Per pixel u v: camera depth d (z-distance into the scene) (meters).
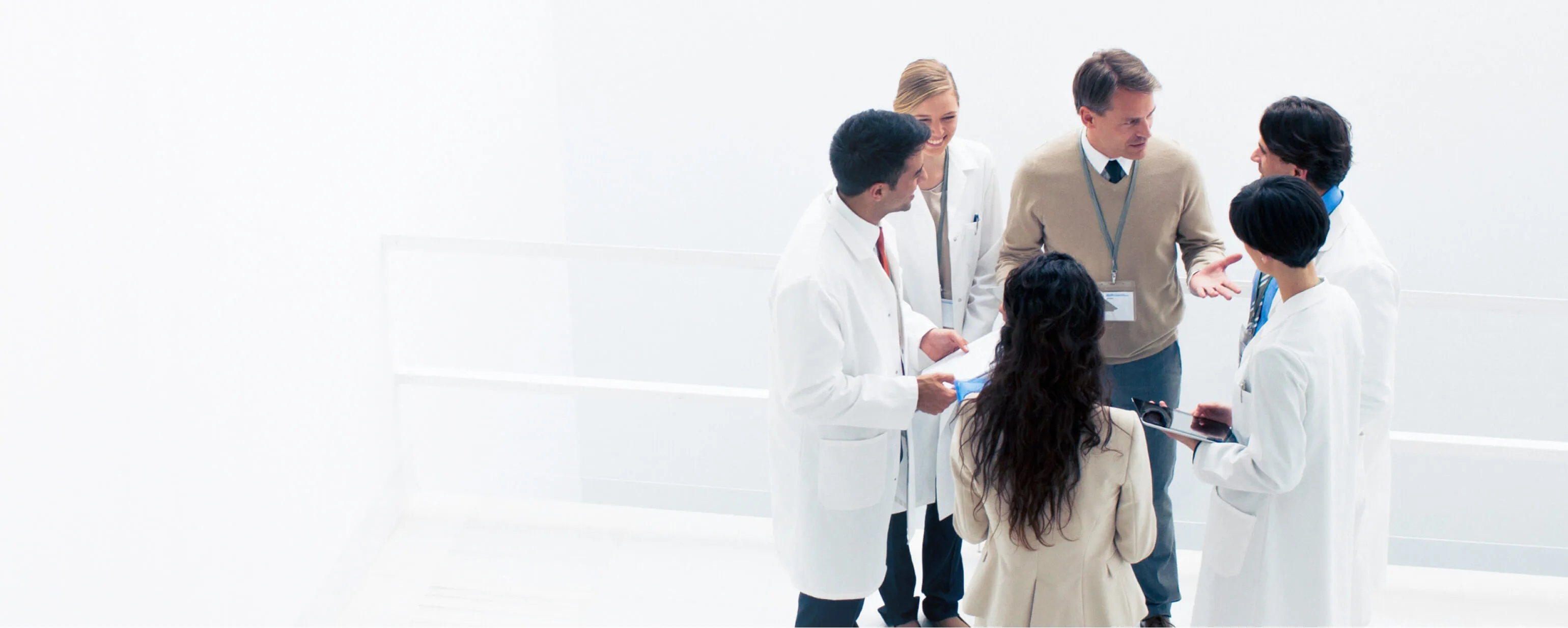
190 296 2.25
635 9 9.25
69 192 1.92
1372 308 1.96
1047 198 2.45
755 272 7.96
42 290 1.87
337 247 2.81
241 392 2.43
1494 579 2.79
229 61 2.34
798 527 2.21
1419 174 8.83
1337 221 2.02
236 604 2.45
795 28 9.34
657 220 8.77
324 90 2.72
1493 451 2.60
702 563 2.98
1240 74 9.50
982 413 1.74
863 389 2.00
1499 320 8.01
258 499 2.51
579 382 3.05
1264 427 1.75
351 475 2.93
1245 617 1.95
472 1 3.69
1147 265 2.44
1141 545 1.80
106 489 2.04
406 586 2.91
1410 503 7.48
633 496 3.40
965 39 9.72
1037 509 1.69
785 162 9.18
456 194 3.59
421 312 3.35
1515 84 9.02
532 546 3.09
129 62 2.05
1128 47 9.55
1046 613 1.81
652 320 7.81
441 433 3.53
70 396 1.95
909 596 2.48
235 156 2.38
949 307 2.67
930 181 2.56
